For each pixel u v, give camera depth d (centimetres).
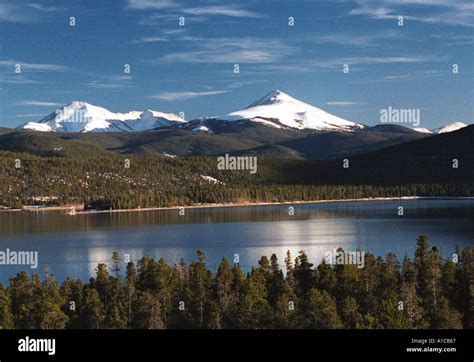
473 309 11644
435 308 11381
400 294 11700
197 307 11406
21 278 13100
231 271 13150
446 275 12594
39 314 11250
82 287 12850
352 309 11144
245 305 11244
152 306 11350
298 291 12675
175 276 13450
